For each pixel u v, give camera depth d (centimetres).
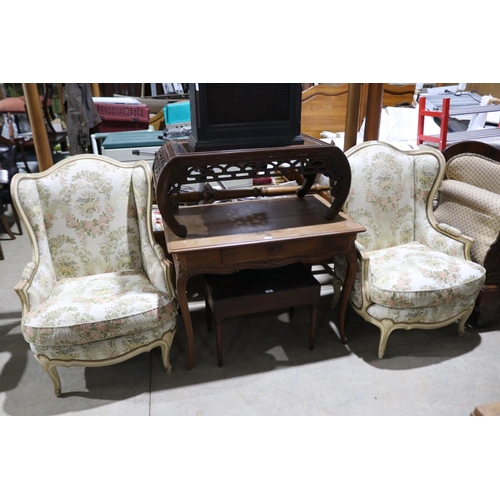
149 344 186
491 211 211
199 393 189
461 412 178
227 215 207
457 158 239
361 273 200
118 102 430
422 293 191
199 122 169
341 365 205
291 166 180
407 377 197
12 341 223
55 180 198
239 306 191
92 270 210
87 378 199
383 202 227
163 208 174
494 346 217
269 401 185
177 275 180
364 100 366
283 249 186
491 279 221
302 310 247
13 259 312
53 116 530
